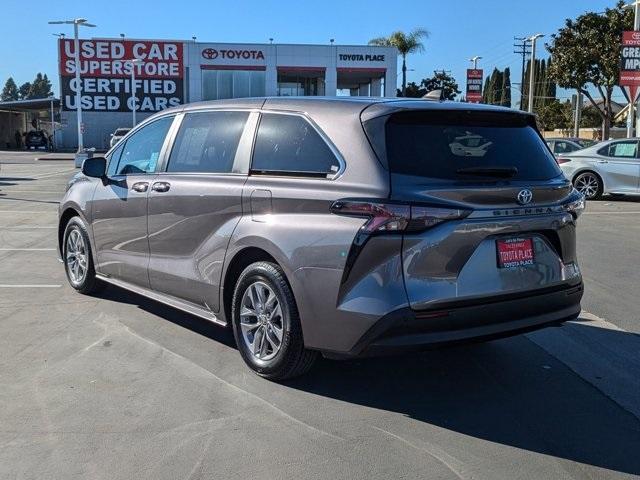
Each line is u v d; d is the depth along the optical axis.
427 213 3.81
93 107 53.81
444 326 3.88
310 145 4.36
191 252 5.10
